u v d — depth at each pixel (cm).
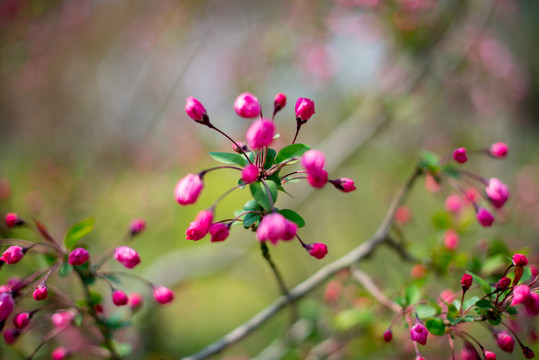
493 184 55
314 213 135
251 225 51
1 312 51
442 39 97
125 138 133
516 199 111
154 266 102
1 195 79
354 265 61
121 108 137
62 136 136
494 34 131
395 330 67
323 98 128
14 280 54
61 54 139
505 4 122
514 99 129
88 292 54
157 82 135
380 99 103
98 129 137
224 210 167
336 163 105
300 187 106
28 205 87
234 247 106
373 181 130
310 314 69
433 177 58
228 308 138
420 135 129
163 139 133
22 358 64
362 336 68
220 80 129
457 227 64
